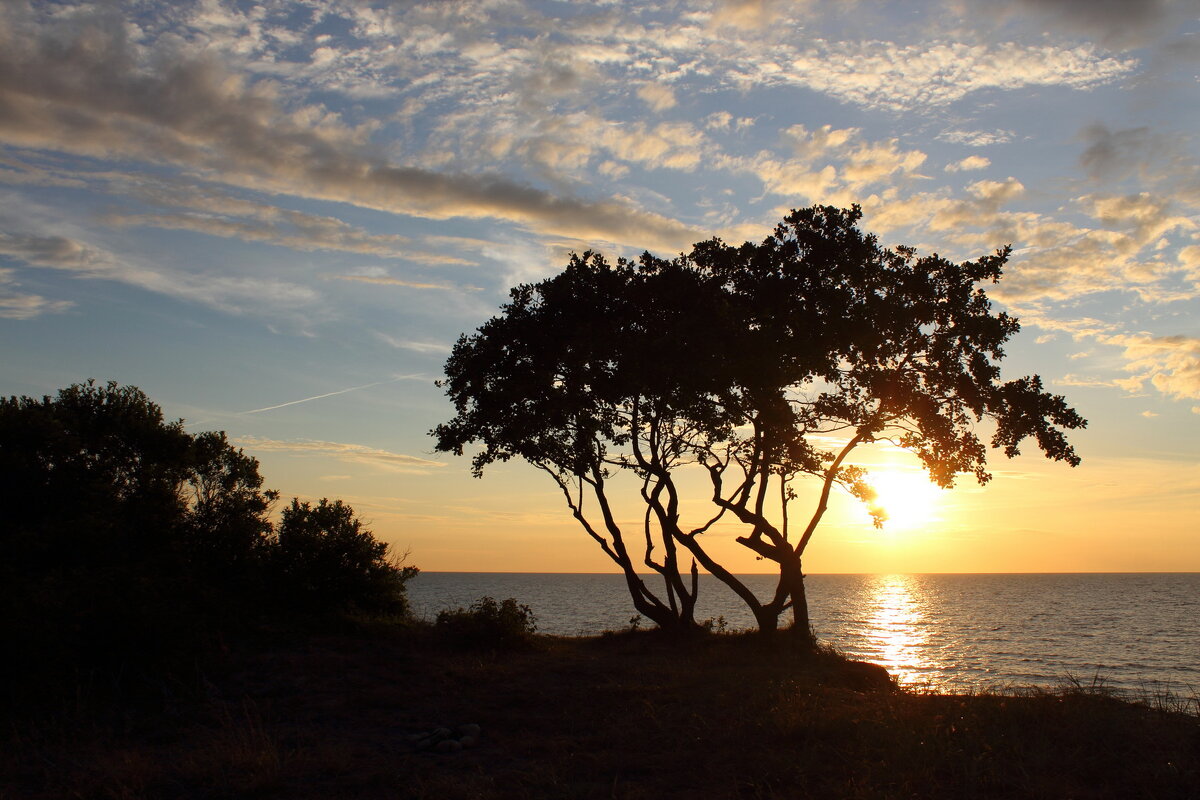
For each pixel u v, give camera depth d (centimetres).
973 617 8769
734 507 2203
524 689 1266
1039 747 814
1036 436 2131
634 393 2072
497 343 2262
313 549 1934
